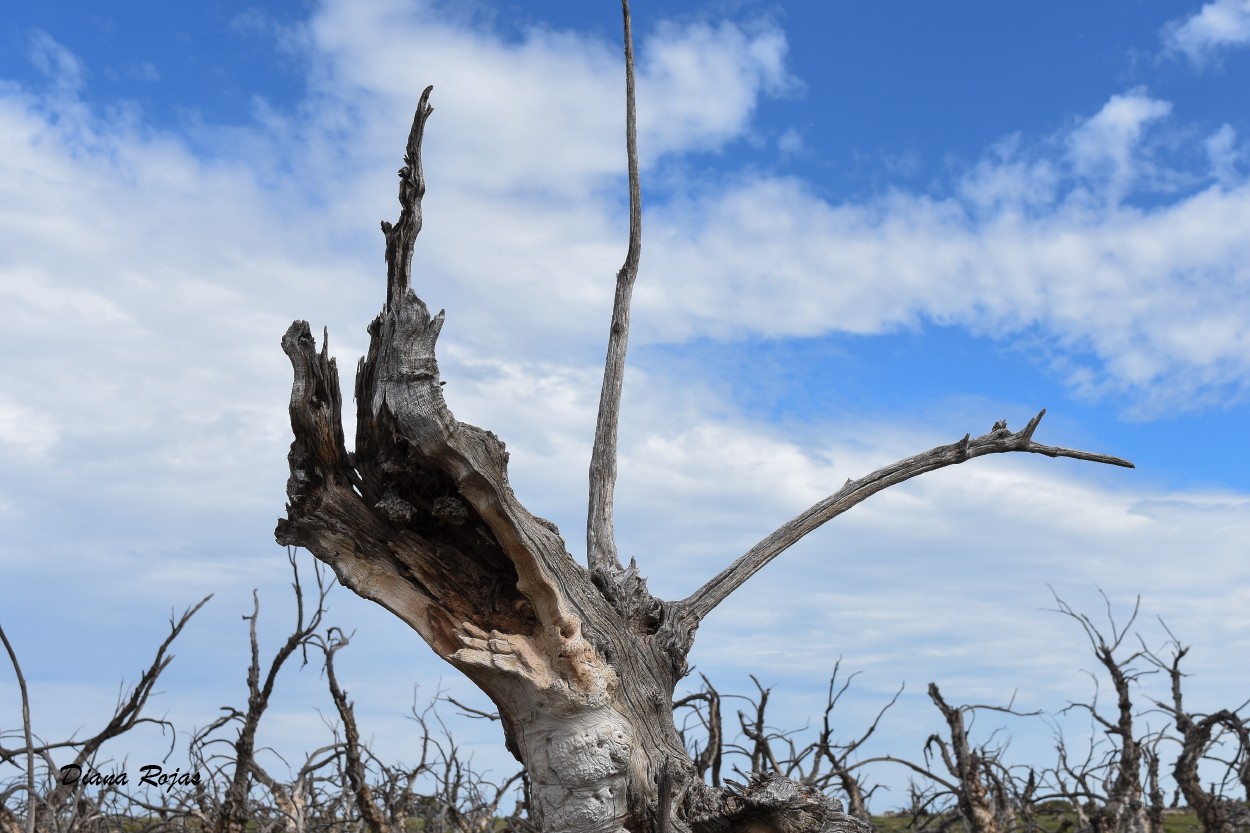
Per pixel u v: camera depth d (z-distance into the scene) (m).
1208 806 11.48
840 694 11.01
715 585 6.40
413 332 4.73
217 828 9.62
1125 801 11.32
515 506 5.02
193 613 7.93
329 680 10.46
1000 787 11.70
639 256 7.29
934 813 13.41
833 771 10.91
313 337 5.16
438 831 13.02
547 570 5.20
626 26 7.34
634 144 7.27
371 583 5.39
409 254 5.00
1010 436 7.02
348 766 10.44
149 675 7.83
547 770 5.27
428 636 5.37
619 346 7.16
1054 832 14.13
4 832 7.41
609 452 6.96
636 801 5.41
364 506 5.34
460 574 5.42
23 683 4.19
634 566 6.18
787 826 5.48
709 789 5.75
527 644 5.25
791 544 6.71
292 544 5.48
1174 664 12.69
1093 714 12.20
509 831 11.38
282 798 10.50
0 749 7.48
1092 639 11.82
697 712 10.31
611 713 5.37
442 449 4.68
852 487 6.88
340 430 5.26
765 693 11.09
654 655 5.79
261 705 9.59
